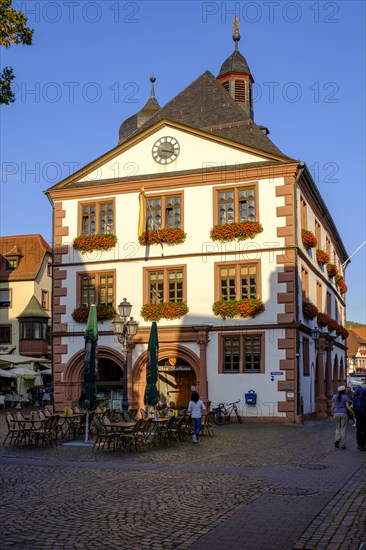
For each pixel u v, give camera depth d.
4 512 9.42
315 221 36.72
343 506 9.73
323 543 7.60
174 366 31.73
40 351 54.03
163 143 32.47
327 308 39.69
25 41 13.46
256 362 29.70
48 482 12.28
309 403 32.03
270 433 24.17
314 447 19.16
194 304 30.78
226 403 29.64
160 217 32.09
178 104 35.88
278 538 8.00
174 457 16.64
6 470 14.03
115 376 34.12
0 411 38.44
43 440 19.42
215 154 31.62
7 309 56.28
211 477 12.95
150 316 31.06
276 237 29.97
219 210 31.27
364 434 18.17
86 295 32.75
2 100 13.21
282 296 29.50
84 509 9.66
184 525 8.66
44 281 57.72
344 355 47.28
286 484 12.02
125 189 32.66
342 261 51.84
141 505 9.97
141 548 7.54
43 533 8.17
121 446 18.52
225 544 7.74
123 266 32.12
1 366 43.72
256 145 32.22
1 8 13.05
